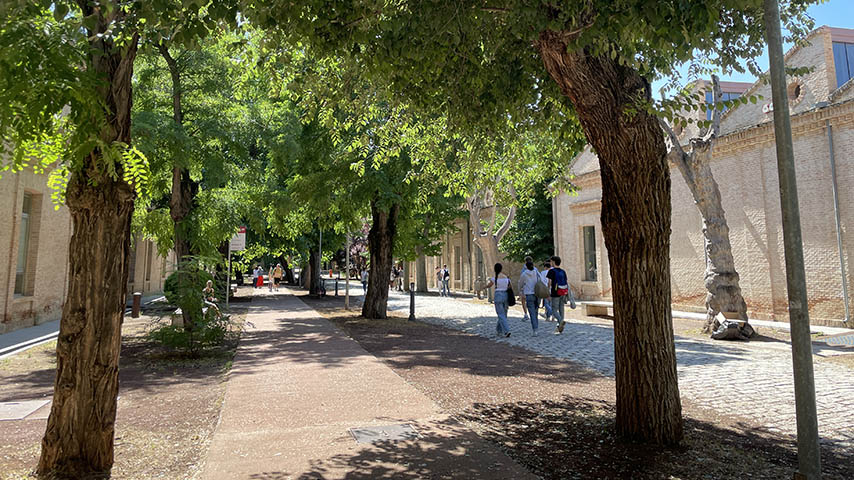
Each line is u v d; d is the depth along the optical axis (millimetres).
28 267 15531
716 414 5801
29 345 11898
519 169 10086
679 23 3352
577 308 21375
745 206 16375
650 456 4316
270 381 7539
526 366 8805
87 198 3982
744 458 4281
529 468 4090
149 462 4336
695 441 4746
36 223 15711
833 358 9641
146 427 5398
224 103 13648
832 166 13727
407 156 14992
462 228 38125
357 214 17891
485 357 9742
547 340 12195
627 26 3604
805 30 6211
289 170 17688
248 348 11070
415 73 5570
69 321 4035
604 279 23359
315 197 15320
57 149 4047
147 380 7938
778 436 4957
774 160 15500
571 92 4719
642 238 4633
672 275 19547
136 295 18016
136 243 28422
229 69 13031
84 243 4035
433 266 46406
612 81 4617
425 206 17781
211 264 10188
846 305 13359
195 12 3584
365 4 4094
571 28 3936
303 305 24281
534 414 5766
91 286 4043
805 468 3326
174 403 6469
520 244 29672
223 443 4738
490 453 4438
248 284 55750
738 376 7945
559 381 7582
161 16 3523
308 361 9273
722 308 13008
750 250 16219
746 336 12359
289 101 15211
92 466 4035
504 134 7492
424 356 9867
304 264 38000
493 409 5988
